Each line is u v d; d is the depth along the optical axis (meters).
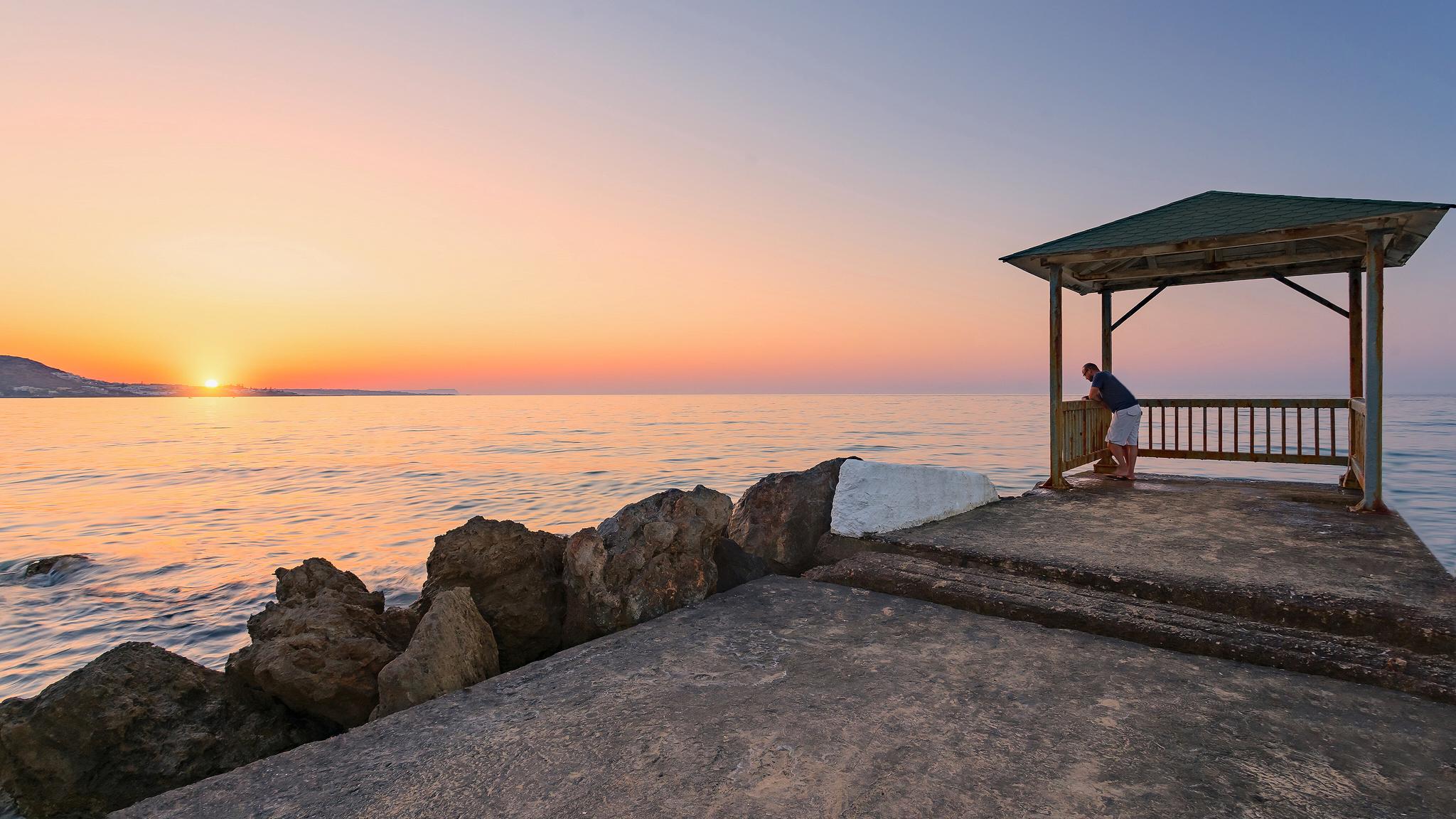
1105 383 8.73
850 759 2.27
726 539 5.04
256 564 13.26
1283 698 2.77
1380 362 6.06
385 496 22.45
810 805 2.00
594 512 18.75
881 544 5.39
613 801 2.03
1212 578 4.17
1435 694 2.77
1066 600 3.90
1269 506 6.66
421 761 2.29
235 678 3.71
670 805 2.00
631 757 2.29
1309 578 4.15
